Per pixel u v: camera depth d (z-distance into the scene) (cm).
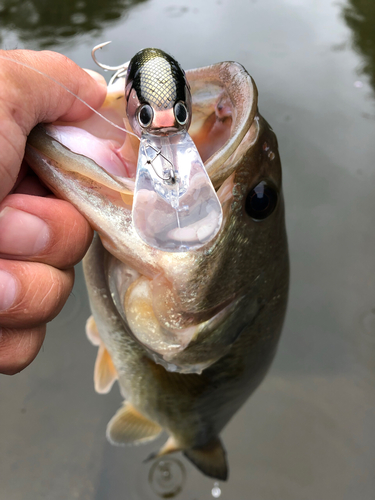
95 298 18
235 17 62
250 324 18
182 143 10
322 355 41
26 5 60
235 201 14
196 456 28
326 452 38
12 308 12
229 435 39
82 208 13
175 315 15
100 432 37
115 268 16
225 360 19
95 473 36
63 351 38
